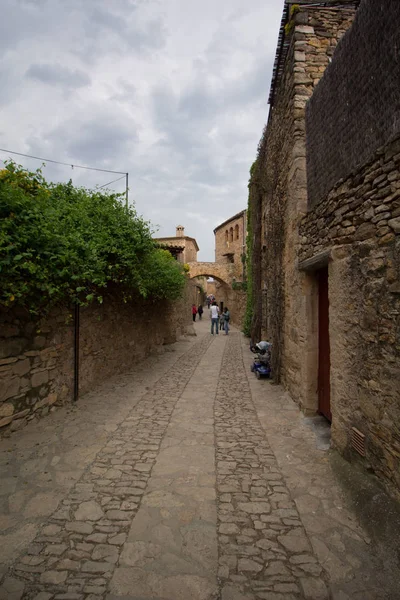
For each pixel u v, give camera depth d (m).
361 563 2.14
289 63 5.33
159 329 11.38
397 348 2.48
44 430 4.20
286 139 5.70
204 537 2.38
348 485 2.90
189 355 10.53
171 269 10.94
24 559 2.16
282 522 2.54
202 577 2.04
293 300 5.44
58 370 4.96
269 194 7.75
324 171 3.88
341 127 3.35
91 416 4.75
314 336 4.75
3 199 3.62
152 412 5.00
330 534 2.41
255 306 10.98
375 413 2.78
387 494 2.58
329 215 3.72
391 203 2.52
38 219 4.08
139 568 2.10
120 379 7.08
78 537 2.36
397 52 2.33
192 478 3.15
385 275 2.63
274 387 6.50
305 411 4.74
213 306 17.69
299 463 3.43
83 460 3.47
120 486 3.01
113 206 6.69
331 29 5.06
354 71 3.03
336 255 3.49
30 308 4.07
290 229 5.53
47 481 3.06
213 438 4.07
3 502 2.74
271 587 1.97
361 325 3.00
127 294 7.57
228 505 2.74
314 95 4.21
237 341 14.34
